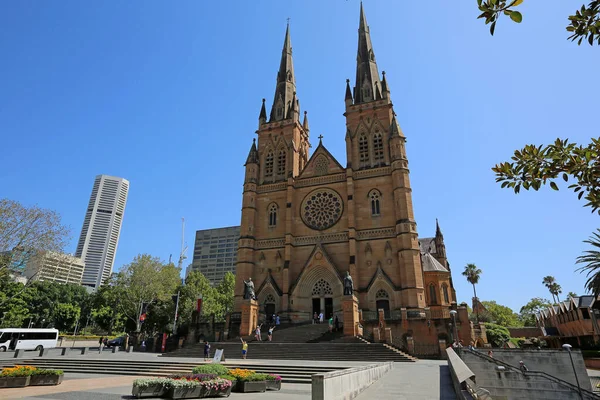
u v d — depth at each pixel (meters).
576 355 35.09
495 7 6.26
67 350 54.22
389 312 51.78
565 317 82.25
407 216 54.91
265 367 27.25
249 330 48.72
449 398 15.90
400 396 16.61
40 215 50.38
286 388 21.39
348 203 59.25
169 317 87.56
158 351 57.62
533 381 31.91
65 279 139.00
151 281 80.19
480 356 34.16
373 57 73.69
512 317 139.88
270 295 58.16
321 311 54.88
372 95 68.06
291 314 54.66
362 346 37.84
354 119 66.44
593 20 6.90
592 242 45.31
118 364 32.06
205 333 56.66
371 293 53.38
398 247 54.34
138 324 78.88
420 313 49.34
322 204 62.25
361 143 64.31
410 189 57.44
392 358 35.72
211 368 22.05
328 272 56.41
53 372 22.52
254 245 62.56
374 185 60.00
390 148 60.81
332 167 64.25
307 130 77.56
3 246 47.50
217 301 98.44
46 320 100.94
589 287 43.50
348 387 15.88
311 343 39.88
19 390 19.89
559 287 128.75
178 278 90.81
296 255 60.19
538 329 108.44
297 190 64.88
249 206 64.56
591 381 35.75
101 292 98.94
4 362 34.12
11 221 47.75
